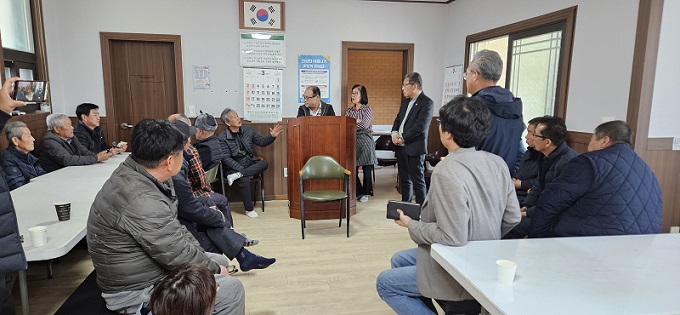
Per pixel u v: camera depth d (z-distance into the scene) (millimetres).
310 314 2262
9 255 1316
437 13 5168
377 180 5961
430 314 1647
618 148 1804
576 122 3350
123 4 4324
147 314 1431
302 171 3570
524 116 4059
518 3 3975
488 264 1265
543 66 3764
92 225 1450
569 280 1167
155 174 1508
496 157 1515
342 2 4828
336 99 4977
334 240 3436
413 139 3816
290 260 3000
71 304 1555
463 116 1422
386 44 5047
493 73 1992
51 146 3236
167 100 4668
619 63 2932
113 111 4461
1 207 1281
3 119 1473
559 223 1859
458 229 1360
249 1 4559
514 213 1532
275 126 4566
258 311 2287
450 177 1382
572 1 3348
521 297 1060
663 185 2941
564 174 1834
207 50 4562
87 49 4316
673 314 991
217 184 4496
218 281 1624
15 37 3564
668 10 2734
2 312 1380
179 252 1492
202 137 3340
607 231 1707
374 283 2646
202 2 4480
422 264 1501
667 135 2893
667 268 1259
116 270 1458
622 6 2898
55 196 2219
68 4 4215
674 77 2828
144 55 4547
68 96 4340
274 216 4129
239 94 4703
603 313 986
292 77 4809
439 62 5281
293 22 4723
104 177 2768
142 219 1403
